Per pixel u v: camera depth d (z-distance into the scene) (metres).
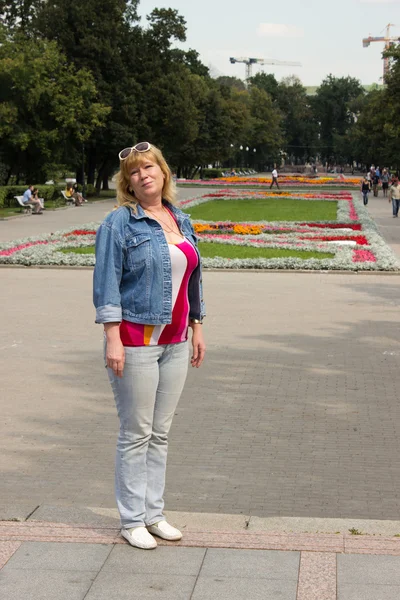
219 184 78.88
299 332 12.61
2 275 19.28
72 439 7.59
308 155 177.38
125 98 55.56
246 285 17.77
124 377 4.69
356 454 7.17
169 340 4.75
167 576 4.18
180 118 58.16
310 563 4.29
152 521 4.80
